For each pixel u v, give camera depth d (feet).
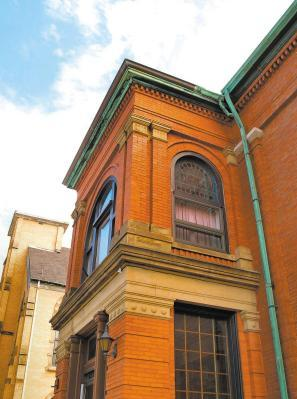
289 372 25.73
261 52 35.35
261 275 30.42
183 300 27.40
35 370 75.56
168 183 32.60
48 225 112.88
